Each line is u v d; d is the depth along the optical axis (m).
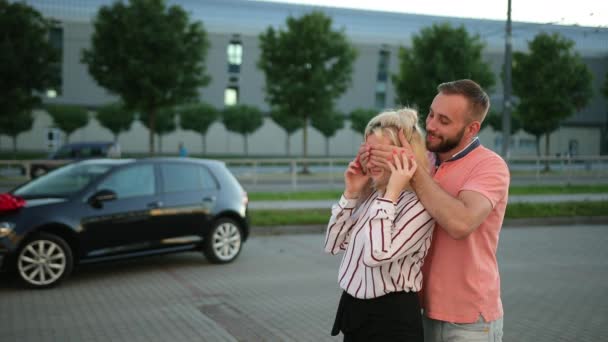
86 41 49.59
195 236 7.77
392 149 2.11
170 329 5.04
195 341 4.72
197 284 6.82
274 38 28.81
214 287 6.67
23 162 14.16
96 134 51.69
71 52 49.47
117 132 45.28
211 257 7.95
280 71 28.48
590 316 5.54
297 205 14.27
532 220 12.69
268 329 5.08
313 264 8.09
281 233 11.09
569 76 30.98
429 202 2.05
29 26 24.23
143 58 23.97
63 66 49.50
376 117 2.26
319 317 5.47
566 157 21.19
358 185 2.35
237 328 5.10
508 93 22.89
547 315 5.58
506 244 9.98
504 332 5.05
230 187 8.28
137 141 52.88
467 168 2.22
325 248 2.45
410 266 2.16
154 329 5.04
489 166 2.17
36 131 49.84
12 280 6.95
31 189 7.03
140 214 7.20
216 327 5.12
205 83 25.41
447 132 2.21
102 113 44.66
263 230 10.98
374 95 55.22
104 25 24.03
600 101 57.19
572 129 57.81
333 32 28.91
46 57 24.66
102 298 6.12
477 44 27.06
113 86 24.02
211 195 7.98
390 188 2.07
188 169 7.93
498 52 53.59
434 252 2.26
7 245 6.27
